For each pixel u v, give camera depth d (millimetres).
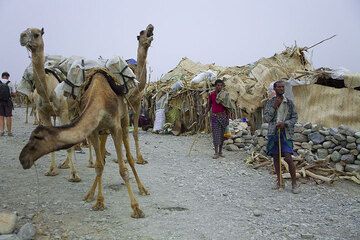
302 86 10891
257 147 10352
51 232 5238
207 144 12836
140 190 6922
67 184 7430
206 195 7117
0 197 6527
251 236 5254
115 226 5473
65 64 7941
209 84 14531
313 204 6840
